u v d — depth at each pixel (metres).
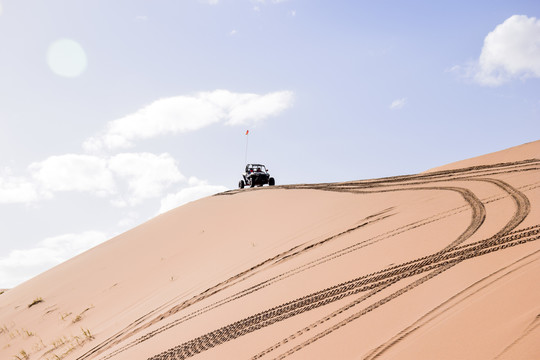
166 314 8.54
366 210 9.92
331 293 5.70
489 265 4.68
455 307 4.00
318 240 8.89
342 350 4.08
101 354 7.97
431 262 5.44
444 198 8.76
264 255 9.48
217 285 8.86
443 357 3.25
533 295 3.56
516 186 8.20
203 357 5.40
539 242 4.87
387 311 4.52
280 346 4.77
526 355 2.82
